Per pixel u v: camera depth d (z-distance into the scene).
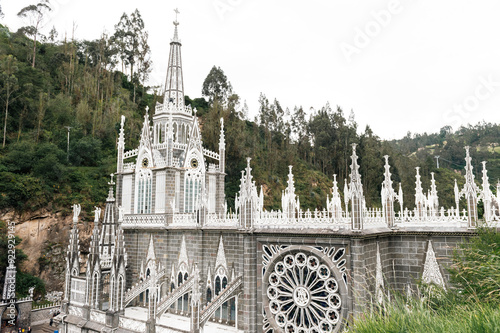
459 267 16.81
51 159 50.28
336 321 19.95
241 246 26.73
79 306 29.92
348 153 101.75
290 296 22.17
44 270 44.72
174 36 42.38
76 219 32.66
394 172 97.44
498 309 8.98
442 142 173.62
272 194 78.44
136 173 38.16
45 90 67.31
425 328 8.51
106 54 88.88
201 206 29.31
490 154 135.00
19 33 76.31
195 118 38.53
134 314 30.44
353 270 19.42
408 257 21.44
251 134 92.00
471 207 19.09
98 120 69.56
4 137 51.94
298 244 22.05
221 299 24.22
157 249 32.38
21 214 44.44
